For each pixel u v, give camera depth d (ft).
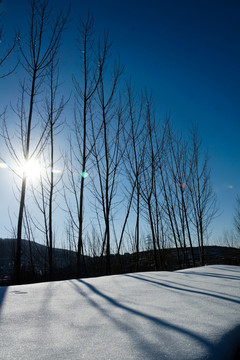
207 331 4.42
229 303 6.64
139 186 25.71
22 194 17.71
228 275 11.82
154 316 5.29
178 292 7.89
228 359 3.80
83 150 21.18
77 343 3.88
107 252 21.56
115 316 5.29
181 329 4.50
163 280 10.09
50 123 21.29
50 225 20.70
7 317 5.23
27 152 18.13
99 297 7.02
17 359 3.37
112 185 23.02
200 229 33.27
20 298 6.81
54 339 4.05
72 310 5.73
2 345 3.84
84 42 23.16
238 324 4.92
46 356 3.45
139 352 3.56
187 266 30.37
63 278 22.31
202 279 10.58
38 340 4.01
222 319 5.19
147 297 7.11
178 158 32.73
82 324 4.78
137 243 25.00
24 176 18.01
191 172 34.22
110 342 3.91
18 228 17.25
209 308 6.09
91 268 26.40
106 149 22.84
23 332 4.38
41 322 4.91
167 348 3.69
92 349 3.66
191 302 6.64
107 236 21.83
